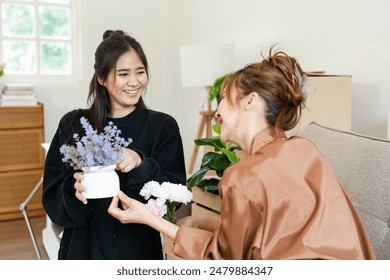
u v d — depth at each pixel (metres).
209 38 4.29
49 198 1.46
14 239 3.51
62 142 1.48
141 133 1.51
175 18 4.80
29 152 3.95
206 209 1.78
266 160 0.93
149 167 1.37
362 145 1.45
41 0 4.38
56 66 4.50
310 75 2.42
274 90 0.99
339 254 0.88
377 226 1.28
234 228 0.91
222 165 1.75
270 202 0.89
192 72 3.55
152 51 4.79
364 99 2.76
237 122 1.02
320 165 0.95
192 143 4.66
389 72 2.59
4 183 3.90
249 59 3.75
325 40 3.01
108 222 1.44
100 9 4.53
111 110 1.53
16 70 4.36
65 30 4.52
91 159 1.21
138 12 4.70
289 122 1.02
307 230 0.88
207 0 4.27
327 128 1.73
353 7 2.79
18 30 4.35
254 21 3.67
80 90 4.52
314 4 3.08
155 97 4.82
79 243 1.45
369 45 2.71
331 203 0.91
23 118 3.89
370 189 1.34
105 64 1.43
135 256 1.44
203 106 4.05
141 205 1.12
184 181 1.50
